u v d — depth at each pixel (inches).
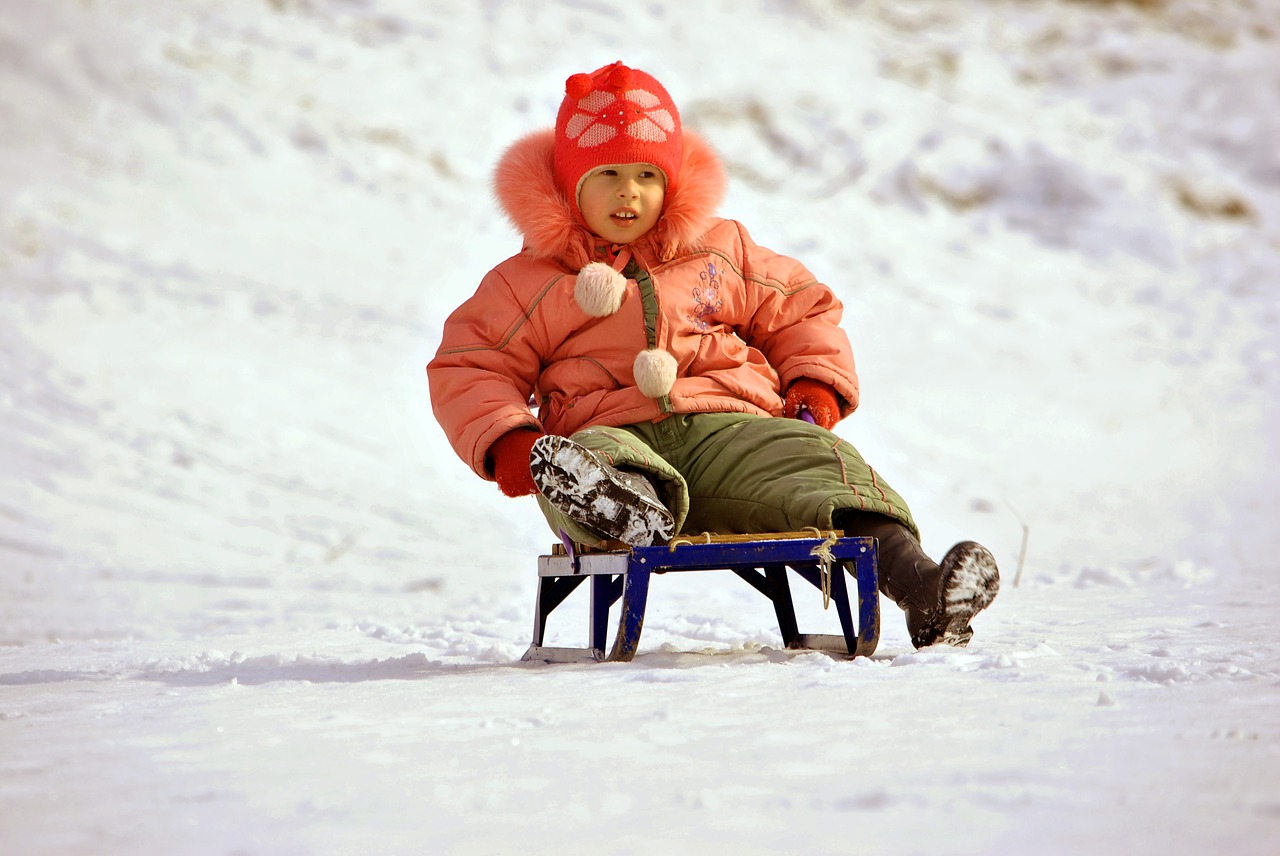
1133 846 158.2
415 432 1822.1
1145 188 3676.2
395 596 975.6
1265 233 3612.2
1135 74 4402.1
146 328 1950.1
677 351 459.8
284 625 707.4
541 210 463.5
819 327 482.0
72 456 1477.6
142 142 2642.7
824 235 3216.0
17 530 1232.8
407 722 275.4
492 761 227.6
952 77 4237.2
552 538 1477.6
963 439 2214.6
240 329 2039.9
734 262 483.8
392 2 3659.0
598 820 183.5
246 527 1368.1
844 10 4549.7
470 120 3218.5
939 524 1624.0
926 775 200.4
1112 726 237.9
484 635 558.6
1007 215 3526.1
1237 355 2896.2
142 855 172.1
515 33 3705.7
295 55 3245.6
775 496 422.3
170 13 3184.1
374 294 2346.2
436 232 2701.8
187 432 1630.2
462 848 171.8
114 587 1021.8
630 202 460.8
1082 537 1518.2
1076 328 2979.8
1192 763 203.3
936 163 3641.7
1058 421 2379.4
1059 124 4060.0
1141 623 483.2
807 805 185.5
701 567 403.9
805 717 257.6
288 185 2704.2
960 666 334.0
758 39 4131.4
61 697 355.9
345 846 174.4
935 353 2709.2
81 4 3016.7
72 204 2336.4
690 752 227.5
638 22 3988.7
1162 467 2110.0
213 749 249.8
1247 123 4119.1
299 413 1785.2
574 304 459.8
